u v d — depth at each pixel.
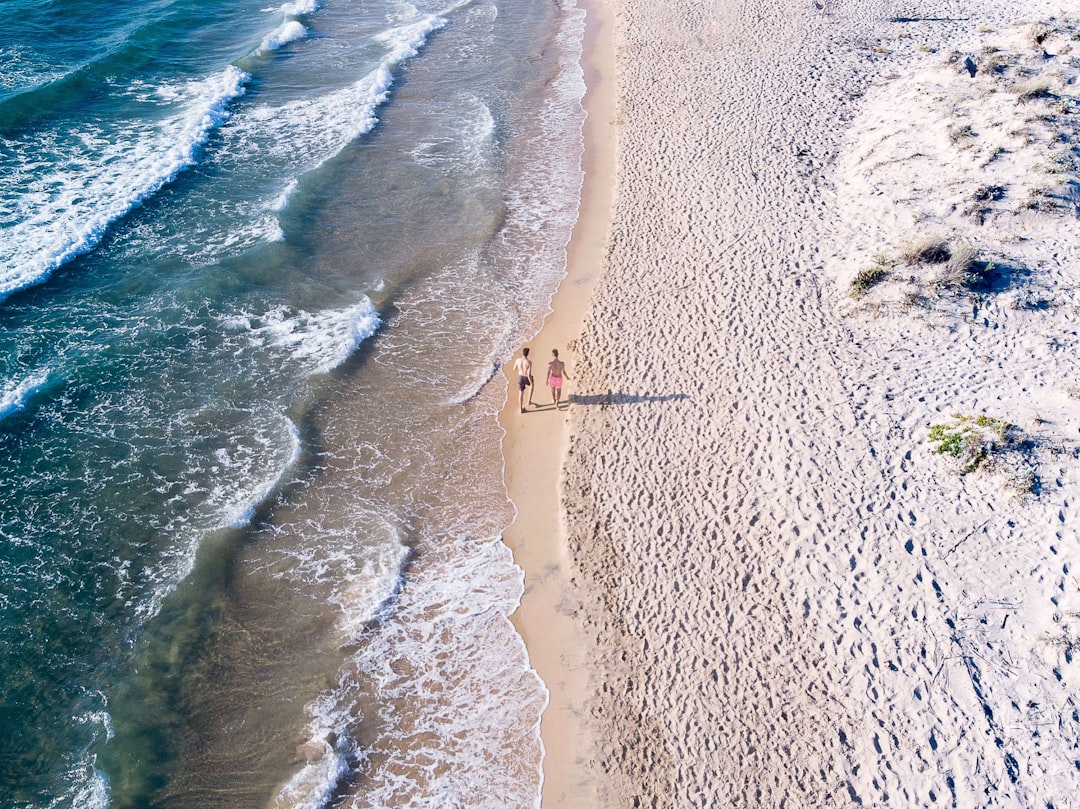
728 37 30.25
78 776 10.75
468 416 16.30
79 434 15.29
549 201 22.50
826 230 19.36
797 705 11.06
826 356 15.95
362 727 11.49
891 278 17.17
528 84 29.06
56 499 14.15
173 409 15.93
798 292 17.61
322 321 18.14
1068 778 9.96
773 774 10.45
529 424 16.02
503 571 13.44
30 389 15.80
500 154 24.70
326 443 15.61
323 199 22.23
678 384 15.89
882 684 11.09
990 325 15.94
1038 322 15.84
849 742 10.62
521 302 19.09
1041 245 17.41
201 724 11.41
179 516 14.02
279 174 23.12
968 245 16.95
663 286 18.38
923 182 19.77
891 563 12.34
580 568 13.18
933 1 31.91
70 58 27.91
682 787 10.48
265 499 14.39
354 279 19.48
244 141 24.67
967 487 13.16
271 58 30.06
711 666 11.63
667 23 32.03
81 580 12.98
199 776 10.86
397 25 33.88
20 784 10.65
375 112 26.84
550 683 11.87
